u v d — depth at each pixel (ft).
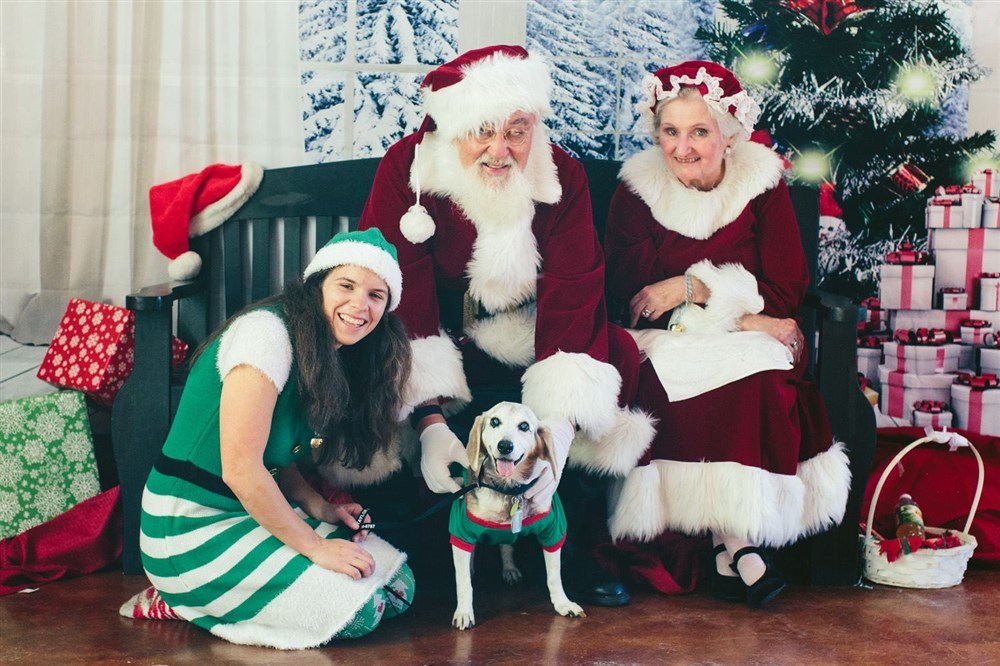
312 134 11.05
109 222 10.61
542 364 7.82
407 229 7.96
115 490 8.55
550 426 7.50
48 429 8.63
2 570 8.09
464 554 7.27
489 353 8.38
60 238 10.57
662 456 8.07
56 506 8.61
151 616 7.32
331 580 6.79
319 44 10.94
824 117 11.03
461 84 7.56
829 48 10.94
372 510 8.42
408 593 7.36
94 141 10.45
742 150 8.95
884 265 10.99
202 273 10.09
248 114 10.52
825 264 11.21
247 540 6.86
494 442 6.92
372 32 10.94
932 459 9.43
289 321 6.81
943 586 8.20
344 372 7.17
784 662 6.64
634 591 8.13
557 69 11.07
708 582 8.34
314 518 7.56
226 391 6.61
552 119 11.15
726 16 11.00
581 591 7.84
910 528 8.40
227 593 6.89
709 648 6.89
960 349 10.87
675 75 8.56
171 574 6.95
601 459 7.89
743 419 7.89
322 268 6.91
